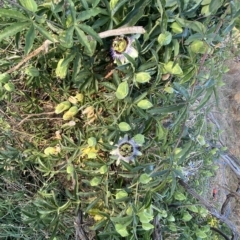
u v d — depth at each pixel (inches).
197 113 52.5
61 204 40.9
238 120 119.4
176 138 36.8
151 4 28.4
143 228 34.6
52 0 28.0
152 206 36.1
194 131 48.3
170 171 32.2
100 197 36.7
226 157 55.4
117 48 29.9
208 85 29.6
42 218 36.1
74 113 35.1
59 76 32.1
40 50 29.7
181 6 27.2
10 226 45.7
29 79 34.7
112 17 27.7
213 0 25.6
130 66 30.2
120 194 34.9
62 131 38.3
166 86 32.9
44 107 38.8
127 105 32.6
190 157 48.3
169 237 45.1
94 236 40.7
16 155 38.8
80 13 25.9
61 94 36.6
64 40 26.9
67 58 29.3
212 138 60.2
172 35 29.5
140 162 36.4
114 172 35.9
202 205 46.6
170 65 30.1
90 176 37.9
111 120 34.4
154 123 36.5
